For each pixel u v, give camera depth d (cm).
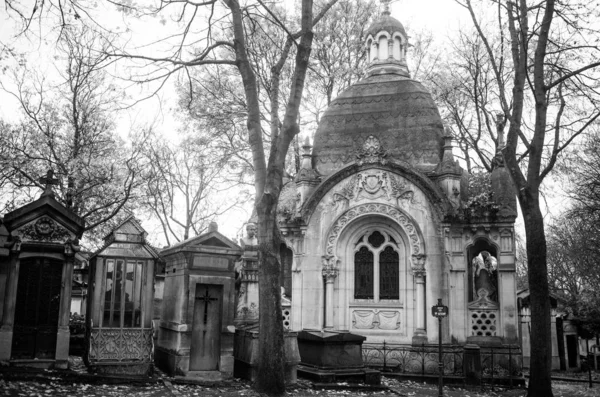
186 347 1573
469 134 3148
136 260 1622
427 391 1759
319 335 1727
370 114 2492
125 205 2870
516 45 1828
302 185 2344
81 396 1262
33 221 1552
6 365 1463
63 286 1565
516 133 1753
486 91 3011
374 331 2181
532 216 1648
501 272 2102
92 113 2762
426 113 2436
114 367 1540
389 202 2227
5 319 1483
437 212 2166
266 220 1441
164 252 1772
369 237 2291
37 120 2517
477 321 2103
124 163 2802
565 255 3903
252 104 1561
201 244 1620
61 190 2508
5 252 1510
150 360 1587
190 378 1555
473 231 2148
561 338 3328
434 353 2045
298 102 1541
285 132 1508
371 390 1659
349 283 2250
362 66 3269
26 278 1535
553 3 1711
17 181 2514
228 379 1599
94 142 2659
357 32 3350
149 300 1619
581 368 3369
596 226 2817
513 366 1998
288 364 1611
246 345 1666
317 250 2261
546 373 1570
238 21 1597
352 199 2267
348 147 2452
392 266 2238
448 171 2212
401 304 2181
